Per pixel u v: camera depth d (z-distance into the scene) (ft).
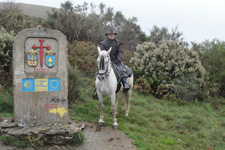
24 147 13.60
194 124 22.02
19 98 15.06
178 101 29.78
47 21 43.65
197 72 31.94
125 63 37.47
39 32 15.21
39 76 15.38
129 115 22.29
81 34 45.68
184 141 18.12
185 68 31.94
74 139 14.73
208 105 30.07
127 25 54.90
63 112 16.05
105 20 55.21
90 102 23.93
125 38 53.42
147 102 28.17
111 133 17.22
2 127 14.42
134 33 54.65
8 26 35.76
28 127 14.78
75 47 35.73
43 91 15.53
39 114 15.52
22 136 13.91
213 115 26.86
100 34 48.08
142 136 17.51
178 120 22.61
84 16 47.88
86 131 17.20
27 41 15.11
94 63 34.32
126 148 15.07
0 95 20.68
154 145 16.20
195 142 18.28
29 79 15.19
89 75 32.89
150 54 32.81
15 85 14.90
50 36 15.48
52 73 15.67
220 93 35.70
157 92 30.76
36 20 44.62
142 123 20.62
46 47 15.49
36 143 13.80
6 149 13.12
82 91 26.71
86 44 37.55
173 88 30.55
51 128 14.83
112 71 17.93
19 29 36.91
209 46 37.86
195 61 32.22
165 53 32.17
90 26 46.24
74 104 22.43
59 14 45.44
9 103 19.88
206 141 18.88
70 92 22.76
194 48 41.45
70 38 43.96
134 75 35.01
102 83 17.44
